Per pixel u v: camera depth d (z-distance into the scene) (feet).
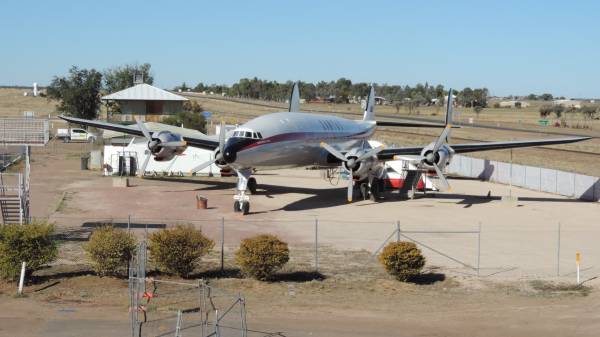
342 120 182.70
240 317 67.26
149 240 94.27
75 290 77.20
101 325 64.34
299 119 153.58
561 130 431.02
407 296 77.56
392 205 147.54
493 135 376.07
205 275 85.46
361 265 91.45
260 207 140.56
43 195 150.30
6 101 621.72
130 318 66.69
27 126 103.19
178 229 84.94
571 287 81.61
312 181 189.78
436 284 82.84
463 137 359.25
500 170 197.98
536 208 145.89
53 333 61.82
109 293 76.28
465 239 110.32
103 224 115.75
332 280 83.76
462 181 201.16
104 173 192.24
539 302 75.36
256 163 134.92
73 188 163.63
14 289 77.36
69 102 365.20
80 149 274.16
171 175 197.26
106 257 81.92
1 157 225.35
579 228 121.60
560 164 248.32
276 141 138.62
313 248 101.81
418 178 157.69
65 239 104.27
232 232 112.68
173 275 84.48
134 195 153.58
